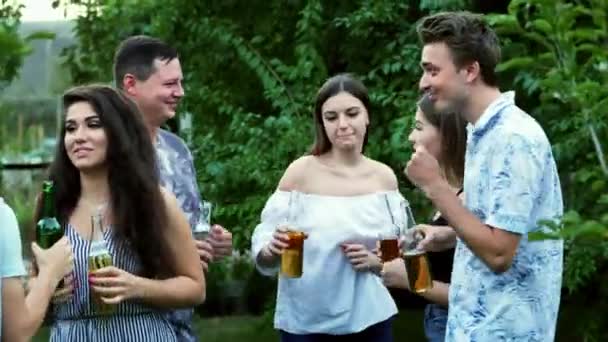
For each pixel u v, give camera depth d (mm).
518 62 3613
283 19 10078
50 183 4160
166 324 4238
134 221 4074
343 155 5637
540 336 3715
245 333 11836
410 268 4387
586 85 3352
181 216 4207
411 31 9453
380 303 5539
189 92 10156
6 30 1979
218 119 10344
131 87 5012
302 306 5496
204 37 10031
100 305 4055
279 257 5402
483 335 3709
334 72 10047
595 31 3357
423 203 9039
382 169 5699
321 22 9633
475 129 3717
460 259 3797
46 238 4090
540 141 3643
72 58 10773
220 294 12758
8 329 3559
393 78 9625
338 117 5566
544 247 3686
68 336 4082
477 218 3635
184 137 10289
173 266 4164
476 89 3750
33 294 3732
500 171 3615
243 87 10359
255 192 9727
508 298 3680
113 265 4066
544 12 3416
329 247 5453
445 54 3725
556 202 3756
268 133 9562
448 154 4488
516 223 3576
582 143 7637
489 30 3766
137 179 4074
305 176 5633
